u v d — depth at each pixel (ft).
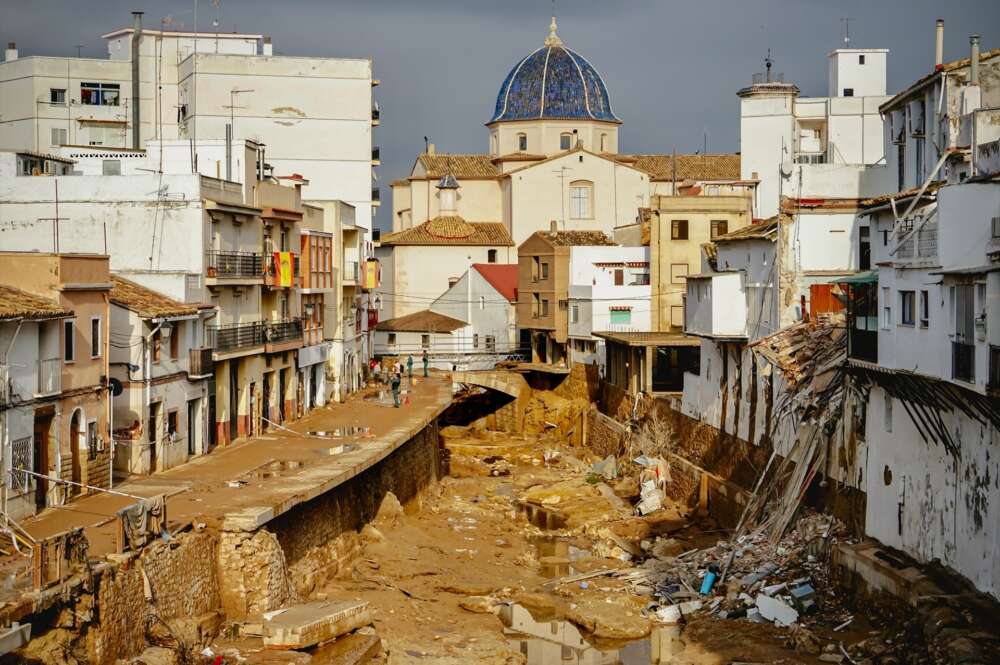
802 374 172.35
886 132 202.39
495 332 369.09
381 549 172.96
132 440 160.25
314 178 308.40
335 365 263.29
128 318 160.25
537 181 403.95
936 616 119.55
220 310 195.93
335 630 126.72
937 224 124.88
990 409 116.16
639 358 274.16
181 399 174.60
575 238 352.90
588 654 142.20
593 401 311.88
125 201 189.57
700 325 216.74
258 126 305.32
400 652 132.98
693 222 308.81
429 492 230.89
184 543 121.90
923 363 130.21
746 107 329.11
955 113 167.22
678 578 166.61
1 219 191.93
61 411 139.64
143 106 331.36
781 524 166.40
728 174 420.36
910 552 138.41
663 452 241.55
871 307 147.43
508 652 137.90
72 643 101.91
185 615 120.16
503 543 195.21
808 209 186.19
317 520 154.71
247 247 210.79
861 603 140.15
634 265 321.52
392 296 404.57
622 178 406.82
